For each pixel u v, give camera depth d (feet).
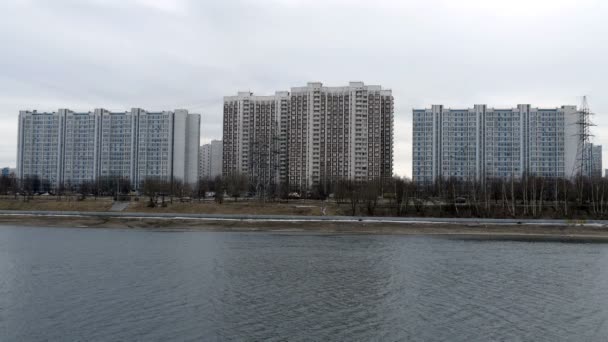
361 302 181.88
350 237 364.99
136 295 189.06
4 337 142.72
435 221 424.46
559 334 148.05
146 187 606.55
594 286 210.59
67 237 358.02
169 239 348.38
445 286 208.33
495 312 170.30
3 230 400.26
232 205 506.48
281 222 419.54
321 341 140.46
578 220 426.51
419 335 146.20
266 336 144.25
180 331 148.05
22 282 209.97
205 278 219.61
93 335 144.25
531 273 237.25
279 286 205.67
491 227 409.08
